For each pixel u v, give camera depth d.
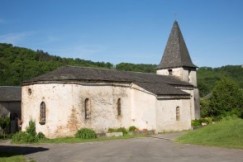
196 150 18.86
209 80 119.62
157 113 33.66
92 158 17.09
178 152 18.36
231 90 47.69
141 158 16.56
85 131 28.81
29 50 103.00
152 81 38.78
